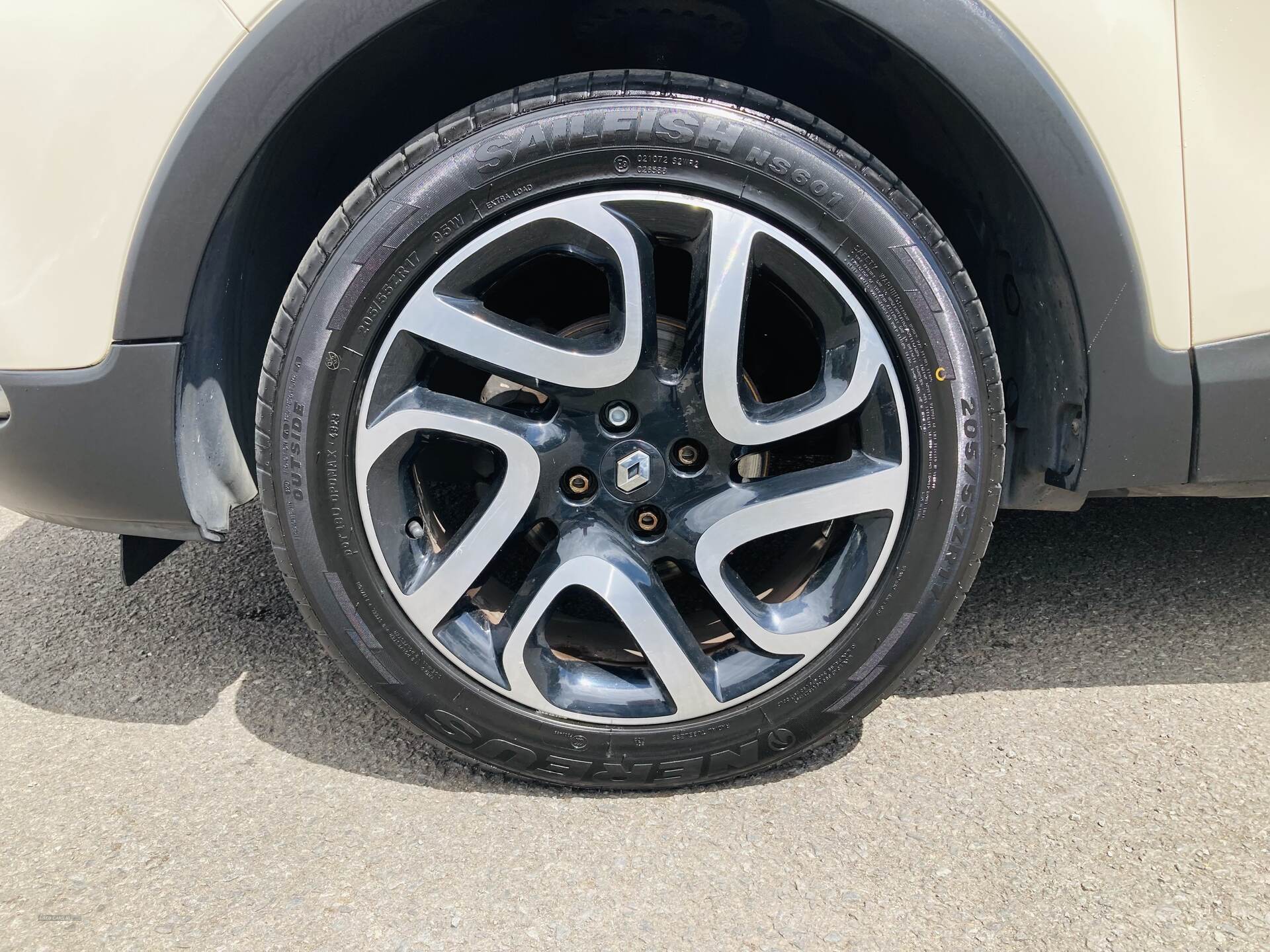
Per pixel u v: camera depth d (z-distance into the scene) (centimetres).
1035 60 144
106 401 154
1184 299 153
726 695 162
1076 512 266
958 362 153
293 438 153
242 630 221
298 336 150
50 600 237
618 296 150
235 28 141
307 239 174
